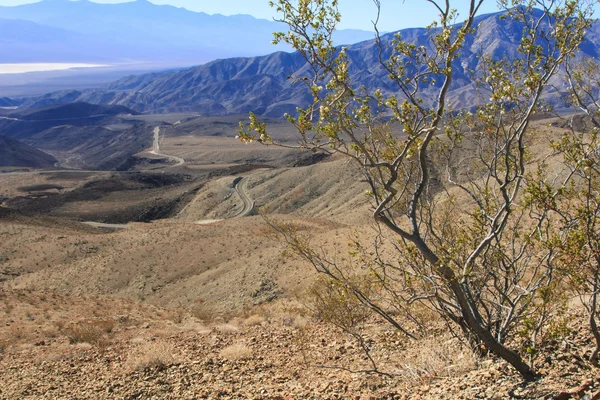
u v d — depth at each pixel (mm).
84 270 47438
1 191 168000
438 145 7371
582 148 5918
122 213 139500
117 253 49688
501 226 6203
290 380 8445
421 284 7242
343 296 7367
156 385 8922
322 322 13859
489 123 6488
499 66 6617
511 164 7273
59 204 151375
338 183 125750
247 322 16859
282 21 5797
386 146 6773
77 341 15539
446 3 5938
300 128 5785
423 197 7477
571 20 5906
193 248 46438
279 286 30469
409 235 6344
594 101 6871
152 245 50719
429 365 7031
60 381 10242
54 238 64938
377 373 7594
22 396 9344
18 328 18312
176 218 136500
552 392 5070
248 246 44062
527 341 6402
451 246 7176
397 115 5961
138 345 13617
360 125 6285
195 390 8281
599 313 5898
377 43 6102
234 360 10398
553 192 5773
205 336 14484
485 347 6887
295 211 121188
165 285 41219
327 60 5809
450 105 6824
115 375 10008
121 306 25188
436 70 5926
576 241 5348
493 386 5641
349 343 10586
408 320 11555
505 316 7219
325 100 5805
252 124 5719
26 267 56031
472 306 6570
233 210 128500
